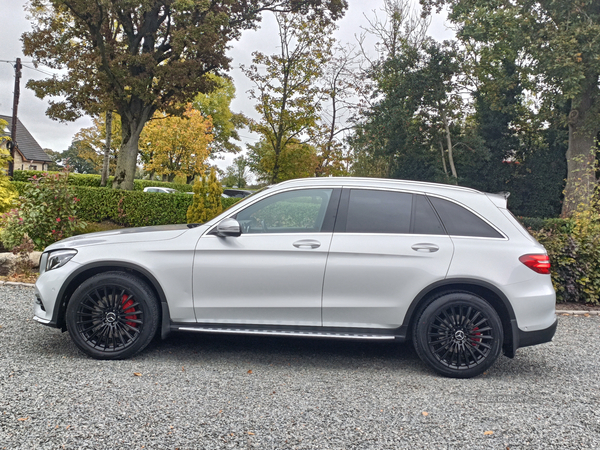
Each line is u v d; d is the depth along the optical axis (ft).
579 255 25.63
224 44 66.64
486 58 79.36
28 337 15.90
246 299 14.03
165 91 68.03
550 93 74.84
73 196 30.27
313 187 14.75
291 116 68.03
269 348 16.26
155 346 15.80
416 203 14.46
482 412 11.36
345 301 13.85
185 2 58.90
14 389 11.53
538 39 68.03
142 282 14.19
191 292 14.12
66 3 58.59
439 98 83.76
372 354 16.05
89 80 65.31
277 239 14.06
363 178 15.02
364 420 10.67
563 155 84.28
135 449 8.96
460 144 89.86
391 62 84.94
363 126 83.46
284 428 10.11
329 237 14.01
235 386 12.46
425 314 13.73
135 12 67.36
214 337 17.35
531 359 16.08
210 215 39.86
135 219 57.06
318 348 16.53
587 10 64.85
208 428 9.95
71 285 14.43
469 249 13.80
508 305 13.58
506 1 71.51
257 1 70.08
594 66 62.03
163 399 11.37
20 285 23.86
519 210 88.99
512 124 90.17
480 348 13.82
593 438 10.17
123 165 70.44
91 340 14.28
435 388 12.92
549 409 11.69
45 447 8.89
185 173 150.92
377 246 13.82
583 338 19.06
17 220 28.40
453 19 78.43
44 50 66.90
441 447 9.54
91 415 10.31
